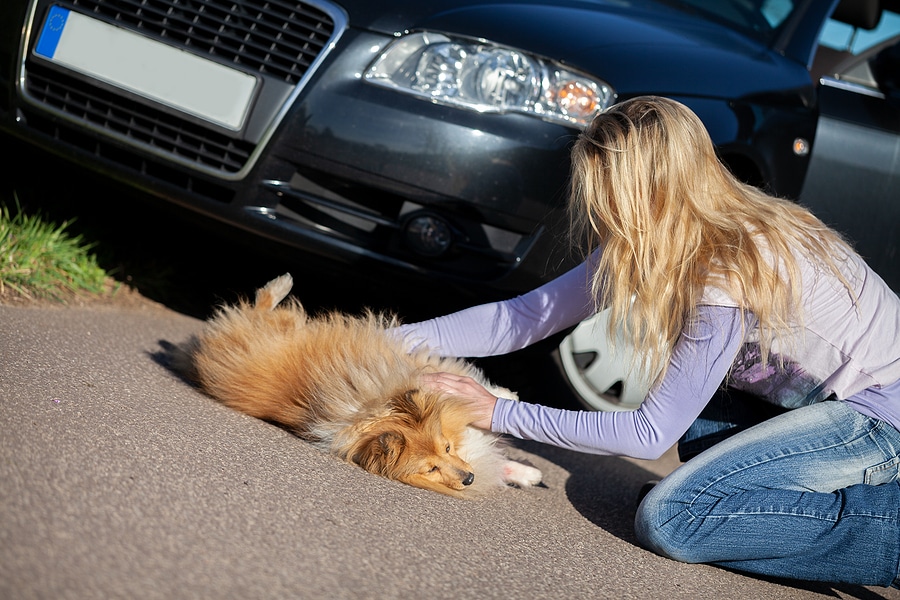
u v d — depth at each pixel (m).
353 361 2.66
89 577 1.40
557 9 3.23
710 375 2.24
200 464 2.07
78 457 1.88
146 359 3.00
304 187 3.09
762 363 2.35
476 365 3.36
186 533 1.67
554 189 2.92
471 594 1.78
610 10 3.41
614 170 2.22
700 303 2.21
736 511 2.25
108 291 3.68
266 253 3.26
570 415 2.43
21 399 2.13
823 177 3.62
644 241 2.22
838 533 2.19
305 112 3.00
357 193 3.07
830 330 2.28
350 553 1.81
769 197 2.41
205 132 3.15
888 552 2.16
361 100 2.96
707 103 3.11
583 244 2.98
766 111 3.28
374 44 3.00
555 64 2.97
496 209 2.93
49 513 1.58
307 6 3.06
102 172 3.35
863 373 2.29
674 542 2.30
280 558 1.68
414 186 2.95
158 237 4.09
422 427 2.51
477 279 3.00
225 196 3.17
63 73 3.29
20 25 3.34
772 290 2.18
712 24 3.72
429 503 2.36
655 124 2.22
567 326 2.77
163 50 3.19
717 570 2.39
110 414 2.24
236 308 3.02
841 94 3.78
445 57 2.96
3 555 1.39
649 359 2.70
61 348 2.73
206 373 2.79
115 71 3.23
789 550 2.23
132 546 1.55
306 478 2.23
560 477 3.02
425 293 3.11
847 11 4.12
